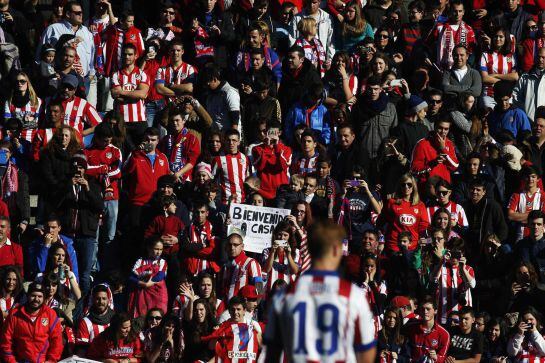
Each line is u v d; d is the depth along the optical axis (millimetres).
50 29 63781
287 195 54844
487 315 51875
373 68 62469
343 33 68250
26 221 54719
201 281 49500
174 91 61969
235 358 47719
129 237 55312
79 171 53938
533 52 68000
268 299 51625
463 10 67812
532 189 57750
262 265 52812
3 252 51688
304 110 60344
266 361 25656
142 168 55719
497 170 58562
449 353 50844
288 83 62469
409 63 66750
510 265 54625
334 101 62875
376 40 67562
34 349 46469
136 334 48250
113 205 55781
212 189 54531
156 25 70125
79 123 58812
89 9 69250
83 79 62281
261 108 60875
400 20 69250
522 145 61250
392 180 57500
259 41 62688
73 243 53875
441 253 53531
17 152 56188
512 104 63969
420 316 50344
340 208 55062
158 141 58031
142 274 51531
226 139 56844
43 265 52188
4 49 62750
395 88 61969
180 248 52719
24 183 54844
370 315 25359
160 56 62938
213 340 48031
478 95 64750
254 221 53312
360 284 51656
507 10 71750
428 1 70062
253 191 55969
